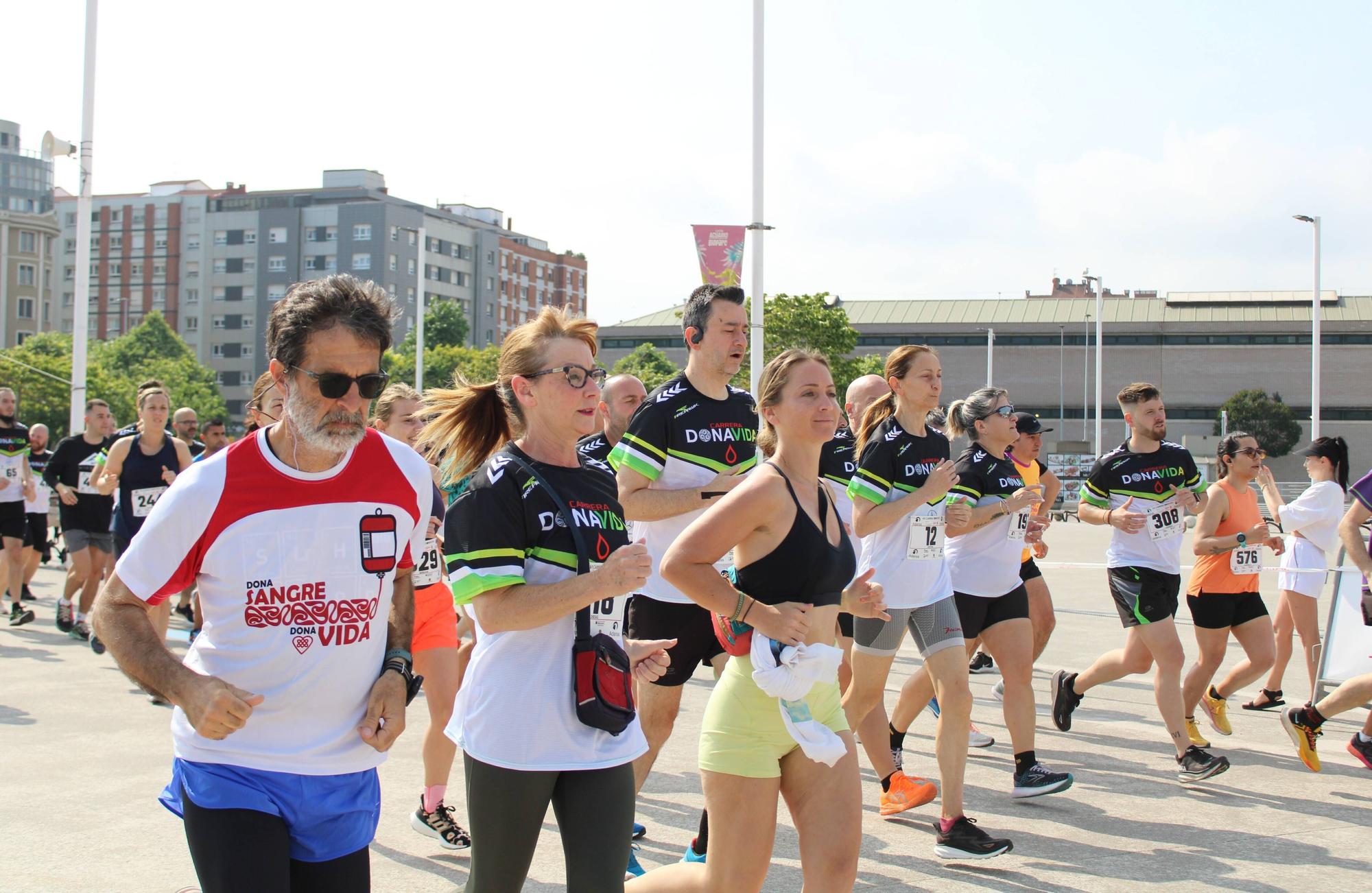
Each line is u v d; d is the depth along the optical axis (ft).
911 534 17.62
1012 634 19.52
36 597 44.45
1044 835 17.83
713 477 17.81
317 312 8.71
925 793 18.43
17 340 382.83
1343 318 262.88
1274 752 23.43
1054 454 170.81
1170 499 22.20
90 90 59.93
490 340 389.80
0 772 20.17
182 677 8.43
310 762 8.98
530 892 15.07
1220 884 15.67
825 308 189.98
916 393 18.20
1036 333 278.46
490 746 10.25
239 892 8.48
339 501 9.07
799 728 11.29
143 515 29.89
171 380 289.33
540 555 10.43
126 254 378.12
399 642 9.80
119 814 17.89
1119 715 26.76
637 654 11.62
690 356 18.13
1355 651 25.72
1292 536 27.27
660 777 20.83
